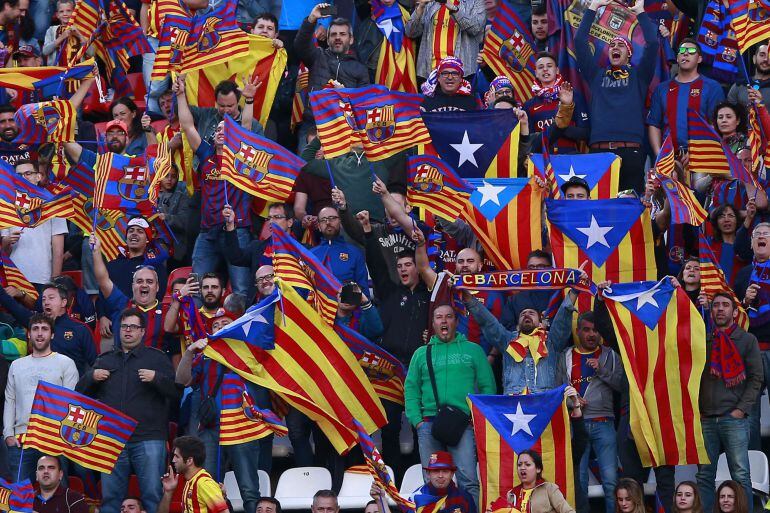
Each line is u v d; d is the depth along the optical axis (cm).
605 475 5412
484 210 6112
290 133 7131
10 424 5562
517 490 5034
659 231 5975
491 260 6112
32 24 7669
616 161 6256
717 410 5438
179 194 6606
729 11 6800
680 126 6650
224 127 5997
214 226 6272
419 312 5838
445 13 7281
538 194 6112
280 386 5497
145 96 7644
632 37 6769
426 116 6391
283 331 5556
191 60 6334
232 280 6194
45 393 5347
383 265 6019
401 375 5725
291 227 6316
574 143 6738
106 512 5425
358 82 7050
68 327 5803
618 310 5447
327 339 5597
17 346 5912
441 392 5456
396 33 7312
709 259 5628
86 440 5341
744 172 5959
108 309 6044
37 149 6556
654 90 6775
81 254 6688
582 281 5403
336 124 5897
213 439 5528
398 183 6406
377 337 5831
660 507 5369
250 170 6022
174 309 5812
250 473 5441
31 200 6003
